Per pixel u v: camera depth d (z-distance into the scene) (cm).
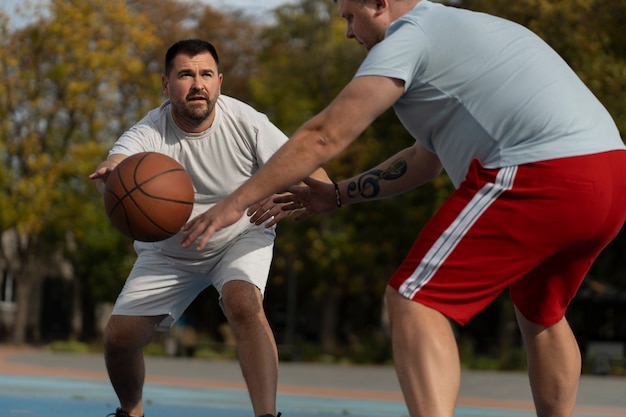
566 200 404
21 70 3672
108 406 1131
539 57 423
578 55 2739
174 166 534
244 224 638
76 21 3597
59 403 1166
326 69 3569
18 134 3709
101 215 3862
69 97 3666
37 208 3653
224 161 634
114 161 595
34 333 4791
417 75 416
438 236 412
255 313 607
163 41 4166
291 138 410
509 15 2722
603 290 3609
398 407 1369
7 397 1255
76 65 3650
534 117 410
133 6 4181
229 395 1516
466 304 412
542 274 461
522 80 414
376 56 409
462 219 409
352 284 3634
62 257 4600
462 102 415
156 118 641
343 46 3497
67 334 5100
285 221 3559
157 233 521
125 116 3891
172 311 661
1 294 4875
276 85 3628
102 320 4397
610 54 2759
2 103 3662
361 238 3506
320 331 4788
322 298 4188
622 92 2673
